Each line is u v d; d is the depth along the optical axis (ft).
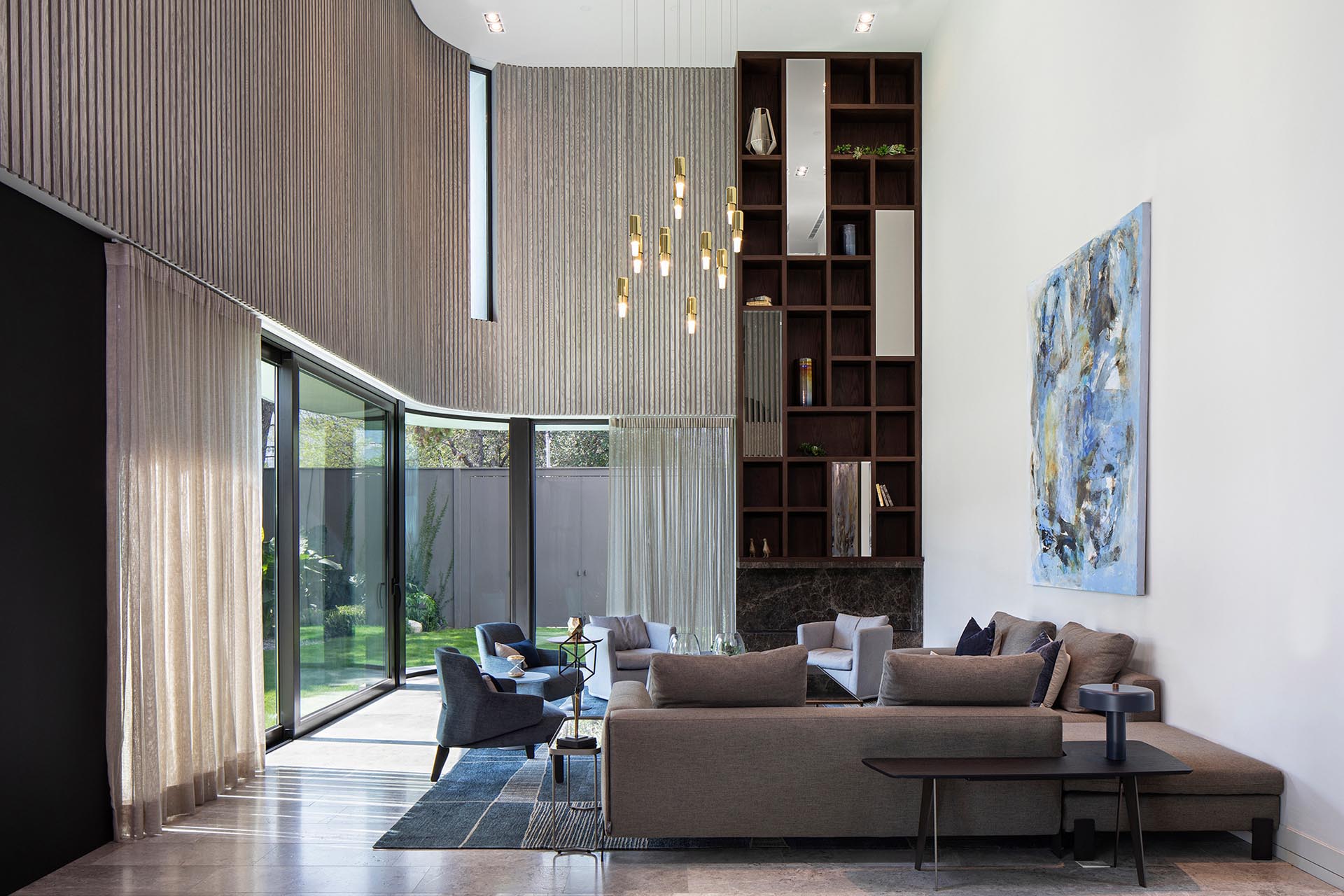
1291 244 12.45
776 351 30.63
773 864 13.00
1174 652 15.23
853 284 31.58
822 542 31.07
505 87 31.12
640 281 31.19
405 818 15.14
